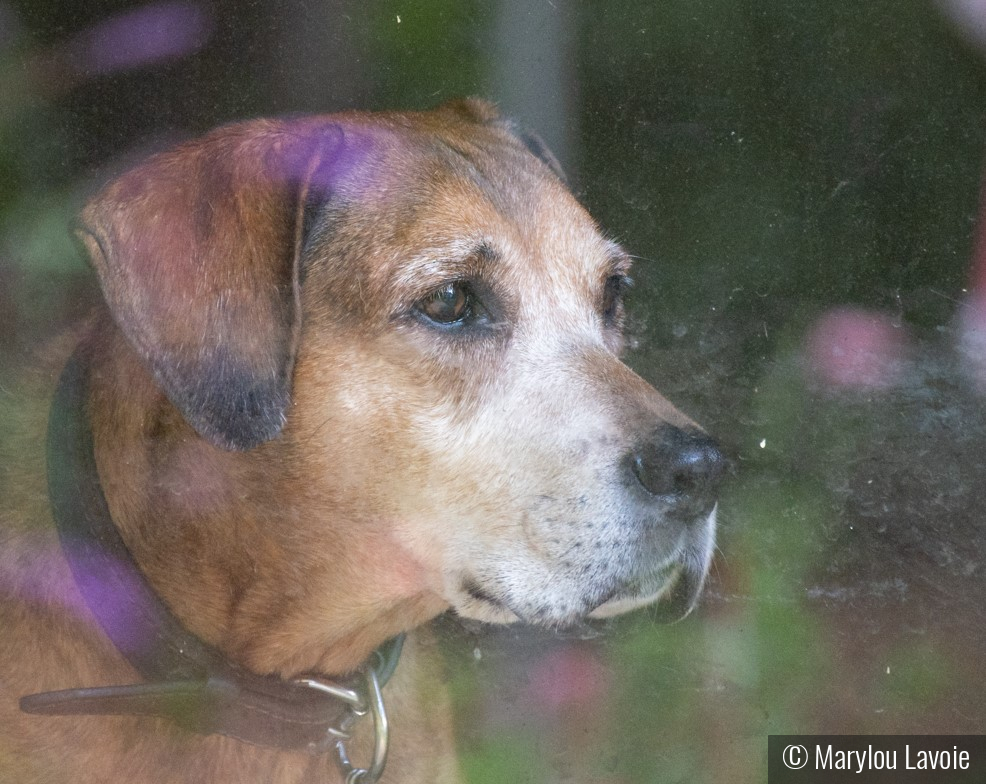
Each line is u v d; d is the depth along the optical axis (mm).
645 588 5262
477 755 7637
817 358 9328
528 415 5367
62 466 5340
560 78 9602
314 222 5543
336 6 9375
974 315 9359
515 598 5289
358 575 5488
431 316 5414
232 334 5168
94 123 9312
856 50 9445
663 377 9352
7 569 5363
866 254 9547
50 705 5082
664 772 7566
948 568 8320
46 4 9180
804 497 8758
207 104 9484
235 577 5426
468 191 5688
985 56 9289
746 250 9578
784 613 8320
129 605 5254
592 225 6102
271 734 5488
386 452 5324
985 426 8859
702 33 9500
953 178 9453
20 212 8977
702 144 9609
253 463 5352
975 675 7793
